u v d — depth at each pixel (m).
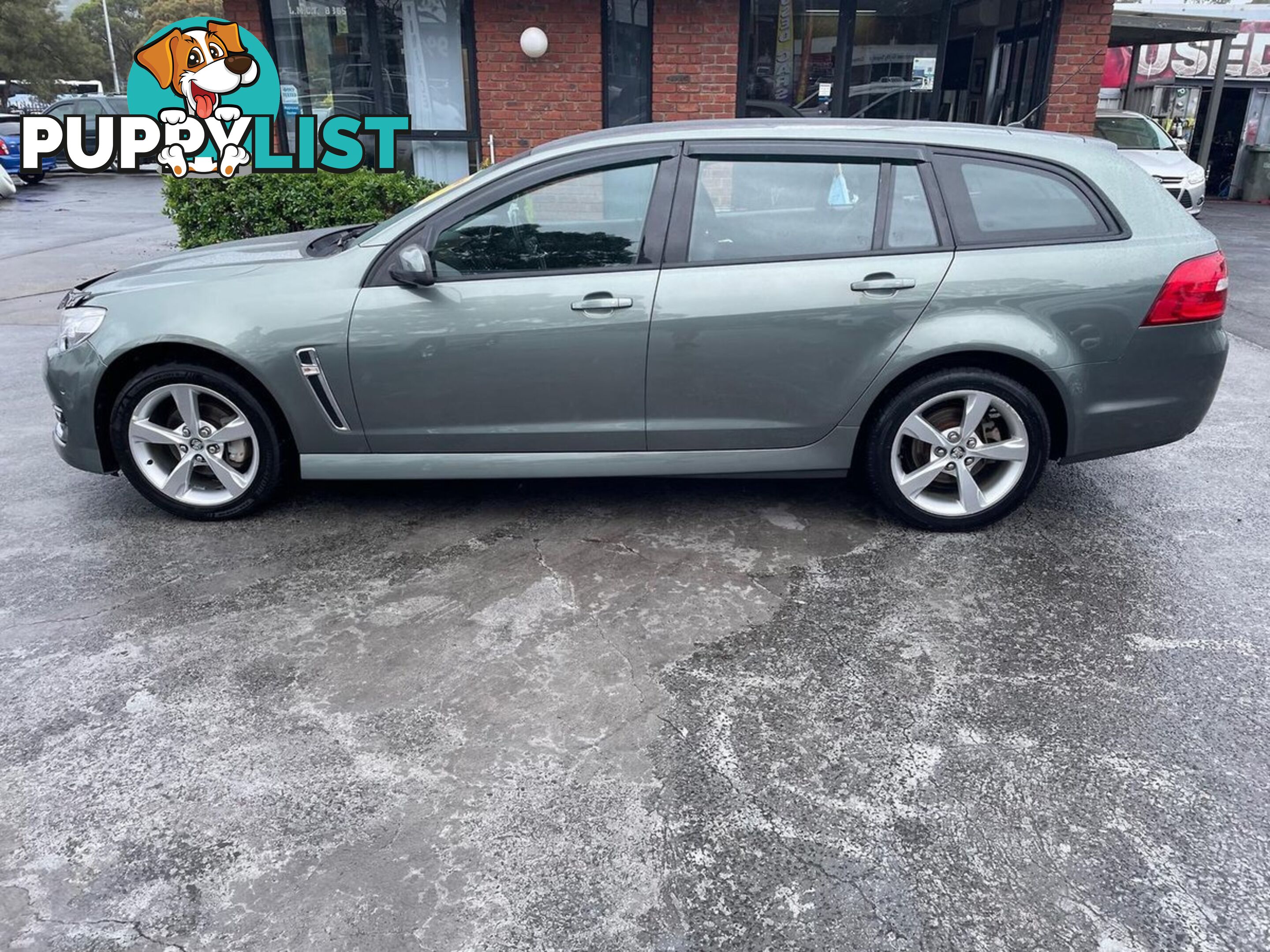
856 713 2.85
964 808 2.46
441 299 3.71
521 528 4.11
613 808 2.47
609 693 2.96
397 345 3.73
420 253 3.60
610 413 3.84
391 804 2.48
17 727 2.79
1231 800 2.49
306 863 2.29
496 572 3.72
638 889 2.21
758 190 3.71
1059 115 9.51
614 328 3.69
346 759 2.66
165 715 2.84
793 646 3.21
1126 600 3.51
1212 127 17.95
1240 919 2.12
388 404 3.83
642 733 2.76
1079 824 2.40
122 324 3.84
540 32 9.00
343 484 4.61
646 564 3.78
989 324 3.66
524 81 9.30
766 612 3.43
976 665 3.10
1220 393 6.28
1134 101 22.62
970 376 3.76
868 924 2.12
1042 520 4.22
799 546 3.94
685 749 2.70
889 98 9.64
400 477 3.98
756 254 3.71
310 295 3.75
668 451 3.93
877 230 3.71
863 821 2.42
